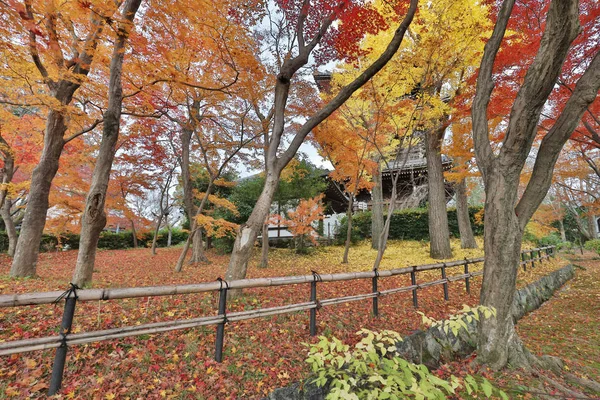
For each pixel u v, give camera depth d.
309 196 12.59
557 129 3.48
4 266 8.80
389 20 6.94
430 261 10.12
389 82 7.22
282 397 2.57
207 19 4.50
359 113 8.92
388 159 12.18
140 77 5.73
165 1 4.10
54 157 6.57
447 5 6.29
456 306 5.40
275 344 3.35
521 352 3.70
